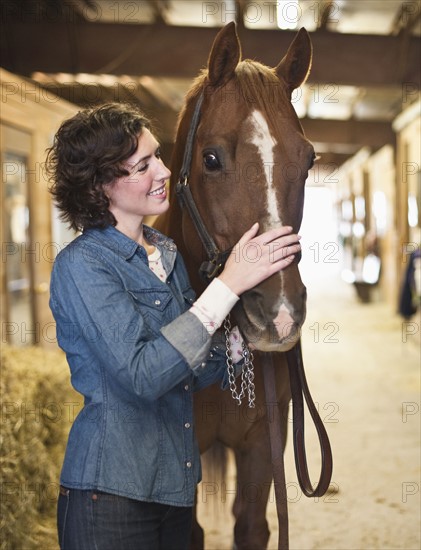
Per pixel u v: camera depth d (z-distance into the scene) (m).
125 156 1.08
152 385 1.00
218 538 2.31
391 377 4.85
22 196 3.92
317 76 4.82
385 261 9.35
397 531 2.32
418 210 6.25
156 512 1.10
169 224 1.66
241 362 1.35
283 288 1.15
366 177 11.03
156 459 1.09
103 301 1.04
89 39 4.69
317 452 3.22
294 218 1.25
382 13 4.73
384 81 4.81
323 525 2.39
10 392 2.26
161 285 1.13
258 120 1.26
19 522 2.02
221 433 1.64
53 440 2.52
